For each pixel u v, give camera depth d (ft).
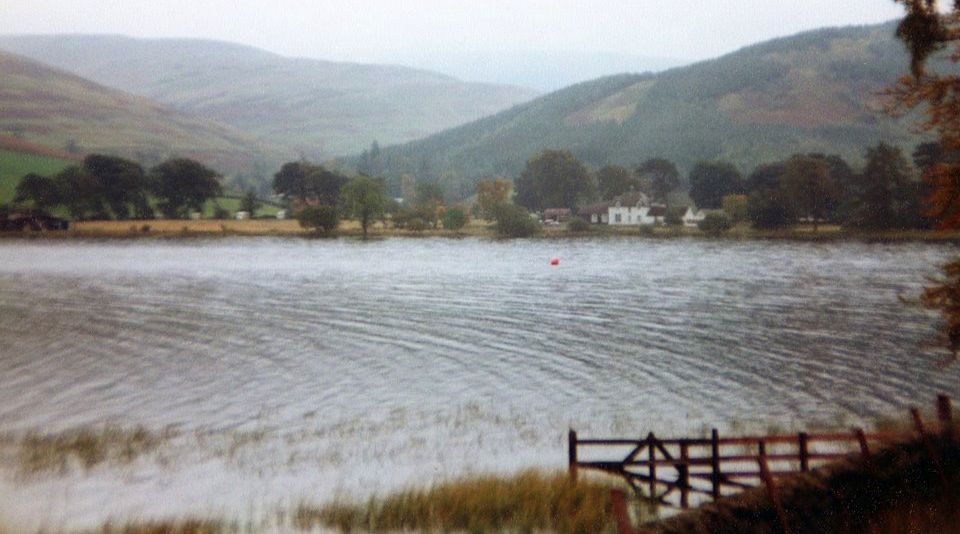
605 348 178.29
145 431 118.42
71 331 200.13
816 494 58.29
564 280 309.83
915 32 80.59
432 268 362.53
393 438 114.93
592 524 71.20
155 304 246.88
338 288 288.10
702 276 318.45
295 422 123.85
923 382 143.54
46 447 110.42
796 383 144.66
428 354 174.19
